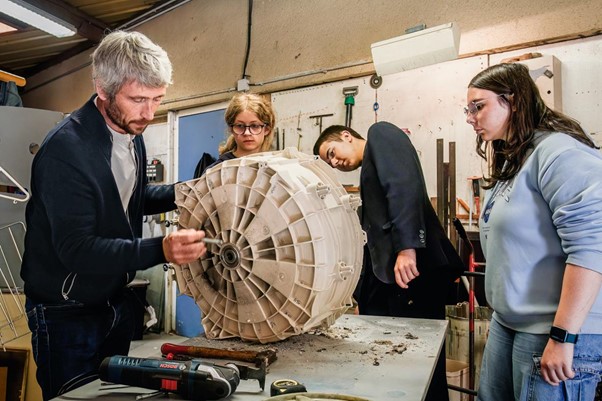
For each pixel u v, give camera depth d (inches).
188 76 165.8
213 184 49.1
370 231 72.2
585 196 41.3
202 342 52.7
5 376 97.3
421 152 112.1
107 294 50.7
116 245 41.3
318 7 133.7
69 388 48.0
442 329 58.6
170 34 171.2
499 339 54.1
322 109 129.2
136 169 55.6
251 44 148.1
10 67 215.8
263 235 46.0
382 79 118.6
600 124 92.4
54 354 48.5
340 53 129.0
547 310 45.8
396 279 65.7
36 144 104.1
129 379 37.1
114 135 51.1
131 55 43.1
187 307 160.2
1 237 98.0
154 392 37.5
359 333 56.7
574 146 44.6
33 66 215.0
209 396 35.5
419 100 113.0
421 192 69.4
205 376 35.6
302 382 40.1
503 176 51.4
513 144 50.8
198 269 51.4
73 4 161.6
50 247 47.3
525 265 47.3
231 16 154.5
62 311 48.9
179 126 168.6
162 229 162.2
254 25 147.5
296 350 49.9
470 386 88.8
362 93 122.2
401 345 51.6
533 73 92.4
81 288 48.1
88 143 45.6
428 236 71.5
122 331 54.4
